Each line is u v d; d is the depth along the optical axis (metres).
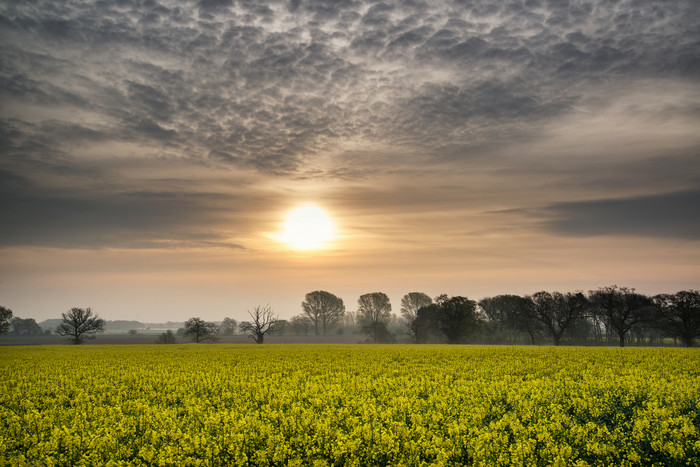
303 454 12.93
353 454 12.45
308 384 22.25
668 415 15.55
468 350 43.75
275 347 59.62
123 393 21.70
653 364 30.59
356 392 20.86
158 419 15.92
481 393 20.30
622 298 91.19
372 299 132.75
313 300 155.88
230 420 15.74
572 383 22.08
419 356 38.50
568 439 13.70
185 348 56.88
